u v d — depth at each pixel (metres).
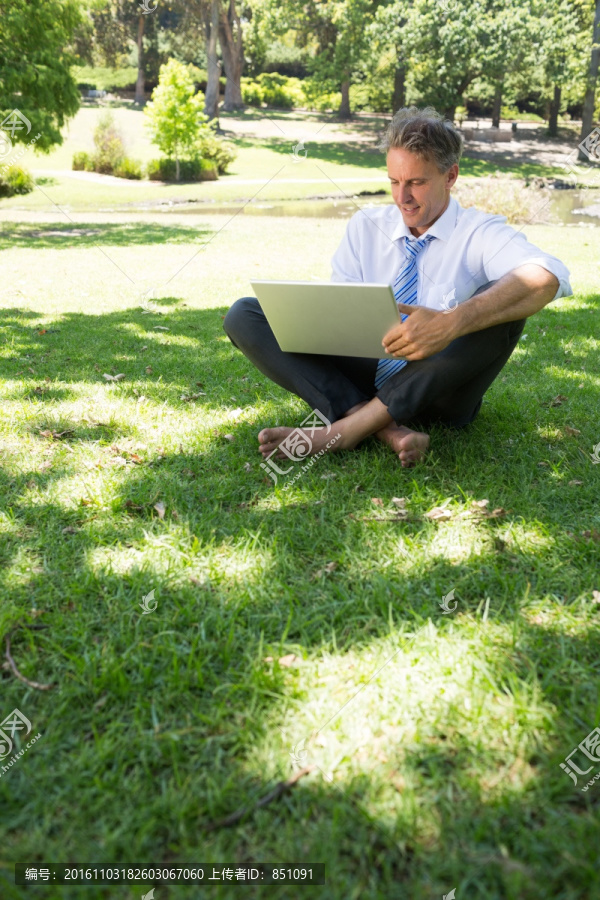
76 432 2.47
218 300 5.48
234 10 21.98
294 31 21.69
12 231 10.70
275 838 0.98
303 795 1.04
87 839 0.98
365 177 15.78
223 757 1.11
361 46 13.77
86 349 3.76
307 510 1.89
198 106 18.11
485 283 2.13
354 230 2.30
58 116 13.50
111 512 1.88
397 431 2.17
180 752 1.11
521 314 1.85
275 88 27.36
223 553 1.68
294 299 1.90
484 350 1.94
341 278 2.32
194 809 1.02
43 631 1.40
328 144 17.70
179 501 1.95
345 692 1.23
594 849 0.95
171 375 3.26
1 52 12.41
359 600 1.48
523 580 1.56
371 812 1.01
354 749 1.12
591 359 3.56
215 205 15.59
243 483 2.08
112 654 1.32
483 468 2.13
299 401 2.80
